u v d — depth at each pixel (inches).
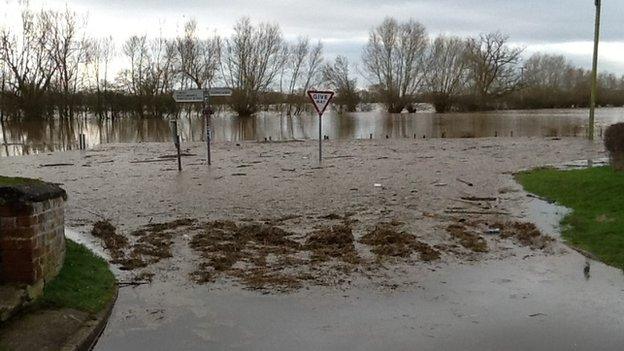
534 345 204.7
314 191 567.8
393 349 202.1
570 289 264.5
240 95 2832.2
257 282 277.1
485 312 236.7
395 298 254.4
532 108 3506.4
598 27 1152.2
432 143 1288.1
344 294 260.1
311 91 839.1
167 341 210.2
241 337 213.2
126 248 342.0
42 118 2413.9
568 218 409.4
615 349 201.3
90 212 461.7
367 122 2385.6
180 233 382.3
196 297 256.7
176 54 2851.9
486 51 3159.5
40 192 232.4
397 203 497.0
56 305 225.8
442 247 343.3
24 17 2363.4
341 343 207.3
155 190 581.9
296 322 227.3
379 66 3405.5
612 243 333.1
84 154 1068.5
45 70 2380.7
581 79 3914.9
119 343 209.0
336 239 358.3
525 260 314.5
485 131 1766.7
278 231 382.3
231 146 1251.2
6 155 1079.0
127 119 2783.0
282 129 2046.0
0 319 200.7
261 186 605.6
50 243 241.8
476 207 474.0
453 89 3166.8
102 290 254.7
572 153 968.3
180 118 2856.8
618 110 3341.5
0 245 220.1
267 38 3353.8
